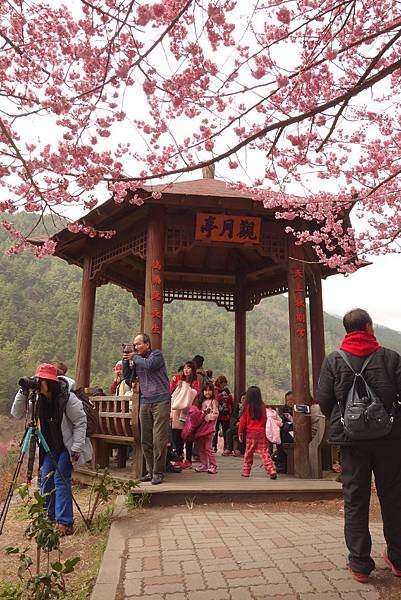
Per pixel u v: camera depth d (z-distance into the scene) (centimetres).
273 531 392
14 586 301
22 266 9025
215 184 800
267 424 629
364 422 275
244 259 1040
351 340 306
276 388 9394
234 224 716
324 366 311
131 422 543
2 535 438
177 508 481
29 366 5634
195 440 660
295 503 516
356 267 807
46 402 416
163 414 527
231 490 512
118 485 469
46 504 424
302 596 258
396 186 639
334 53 308
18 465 388
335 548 342
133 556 326
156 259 691
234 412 1002
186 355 7481
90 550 370
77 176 338
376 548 347
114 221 781
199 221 712
